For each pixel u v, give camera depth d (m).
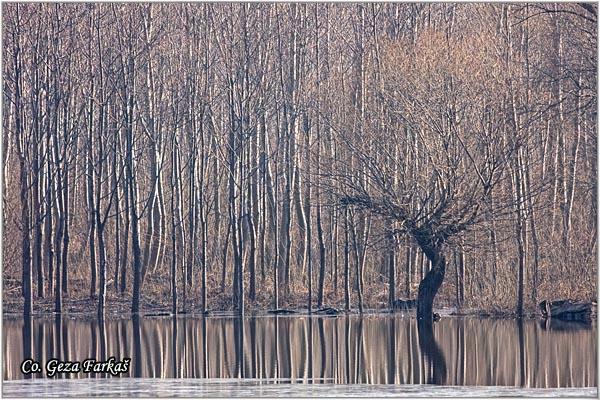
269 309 147.00
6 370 93.38
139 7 151.38
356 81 156.38
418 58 129.38
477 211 121.31
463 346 104.00
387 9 165.38
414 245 137.25
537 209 134.00
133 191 142.00
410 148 129.75
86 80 153.00
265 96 155.00
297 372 90.81
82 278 157.12
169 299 151.00
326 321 130.12
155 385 84.50
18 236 154.62
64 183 145.12
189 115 155.12
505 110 123.81
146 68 159.12
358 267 138.62
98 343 109.88
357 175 130.38
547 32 145.88
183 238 148.62
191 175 153.62
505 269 136.25
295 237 170.25
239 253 138.50
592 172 151.00
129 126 141.88
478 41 138.88
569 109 145.00
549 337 109.50
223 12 159.50
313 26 165.62
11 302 144.50
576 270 135.50
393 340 109.25
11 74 147.75
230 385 84.19
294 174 165.75
